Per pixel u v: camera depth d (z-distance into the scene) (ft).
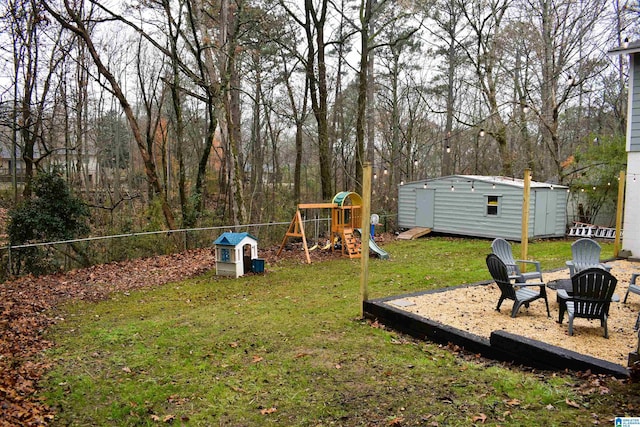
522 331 16.79
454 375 13.39
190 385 13.58
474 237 52.65
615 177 51.72
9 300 23.32
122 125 86.28
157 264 35.06
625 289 23.62
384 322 19.31
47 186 34.99
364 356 15.52
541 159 81.61
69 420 11.65
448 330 16.33
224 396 12.81
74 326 19.89
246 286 28.63
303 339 17.60
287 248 44.57
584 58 54.80
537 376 12.96
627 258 33.40
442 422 10.46
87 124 62.44
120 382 13.87
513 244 47.32
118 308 23.16
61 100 44.91
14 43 41.88
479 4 57.67
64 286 27.43
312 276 31.81
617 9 56.70
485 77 73.46
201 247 42.93
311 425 10.90
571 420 10.07
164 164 59.88
